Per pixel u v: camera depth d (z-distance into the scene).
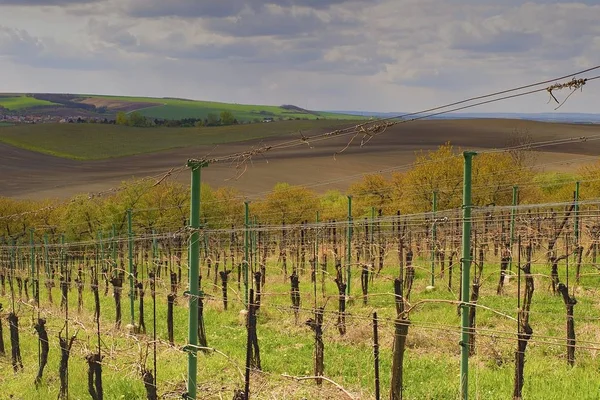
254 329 12.32
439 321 15.48
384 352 13.12
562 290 12.09
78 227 36.66
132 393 11.51
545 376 11.29
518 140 64.00
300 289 22.19
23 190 60.94
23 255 31.33
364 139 8.70
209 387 11.26
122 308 21.02
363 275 19.22
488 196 33.78
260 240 29.25
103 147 84.56
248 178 58.16
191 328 8.37
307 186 51.50
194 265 8.30
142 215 36.25
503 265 18.47
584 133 67.62
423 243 24.91
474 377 11.22
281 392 10.86
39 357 13.21
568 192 33.12
